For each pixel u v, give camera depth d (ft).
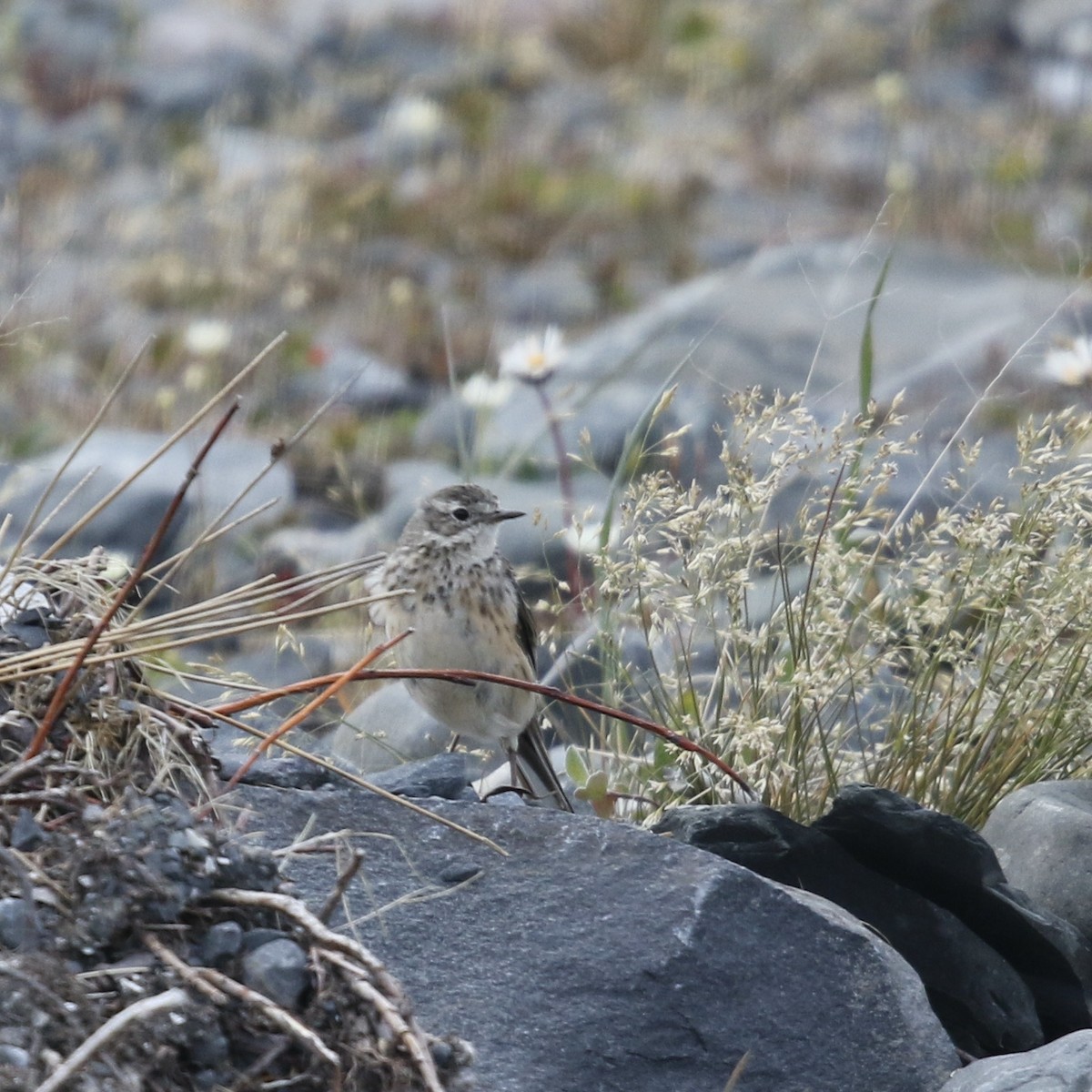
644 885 24.68
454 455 59.36
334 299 74.38
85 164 85.56
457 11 113.60
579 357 64.03
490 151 93.71
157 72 101.35
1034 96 102.99
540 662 41.96
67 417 61.00
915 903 27.37
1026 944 26.91
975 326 67.05
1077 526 30.81
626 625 37.35
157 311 71.41
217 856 20.99
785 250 75.66
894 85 91.20
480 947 23.80
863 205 88.02
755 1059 23.52
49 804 22.04
